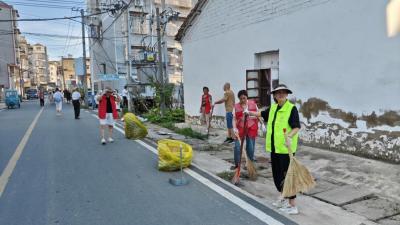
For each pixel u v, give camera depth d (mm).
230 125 10992
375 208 5312
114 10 26781
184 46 16969
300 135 10141
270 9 11055
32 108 33219
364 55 8172
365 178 6676
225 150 9891
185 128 13703
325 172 7238
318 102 9492
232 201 5582
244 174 7258
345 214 5109
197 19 15531
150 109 21875
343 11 8602
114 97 11414
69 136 12906
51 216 5141
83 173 7445
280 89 5035
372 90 8047
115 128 14938
